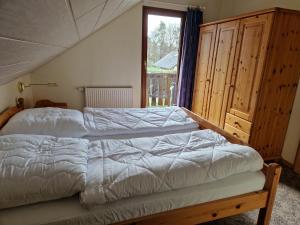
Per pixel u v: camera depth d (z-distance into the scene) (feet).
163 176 4.28
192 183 4.46
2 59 2.52
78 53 10.66
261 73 7.64
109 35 10.80
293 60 7.91
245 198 4.90
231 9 11.96
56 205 3.83
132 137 6.89
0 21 1.47
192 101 12.45
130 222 4.10
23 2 1.43
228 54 9.29
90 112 8.09
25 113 6.57
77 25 4.64
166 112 8.53
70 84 10.96
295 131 8.61
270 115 8.32
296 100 8.46
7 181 3.57
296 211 6.34
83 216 3.72
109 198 3.81
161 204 4.23
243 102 8.57
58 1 2.02
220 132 6.82
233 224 5.78
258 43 7.73
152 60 12.19
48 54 5.93
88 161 4.69
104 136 6.82
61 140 5.01
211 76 10.55
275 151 9.04
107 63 11.16
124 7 8.46
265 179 5.14
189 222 4.60
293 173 8.44
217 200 4.72
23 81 9.11
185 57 11.78
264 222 5.39
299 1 8.16
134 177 4.11
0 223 3.46
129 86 11.82
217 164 4.72
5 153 4.05
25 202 3.66
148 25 11.42
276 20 7.16
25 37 2.33
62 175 3.84
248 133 8.32
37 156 4.17
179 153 5.17
